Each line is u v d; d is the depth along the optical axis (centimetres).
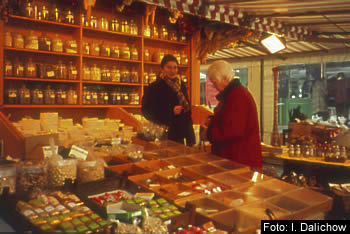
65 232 127
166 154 266
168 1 362
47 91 408
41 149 232
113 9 493
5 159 224
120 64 508
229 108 247
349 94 728
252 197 180
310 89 786
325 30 557
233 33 541
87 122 420
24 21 411
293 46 674
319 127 433
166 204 166
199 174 212
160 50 555
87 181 188
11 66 384
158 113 349
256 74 795
